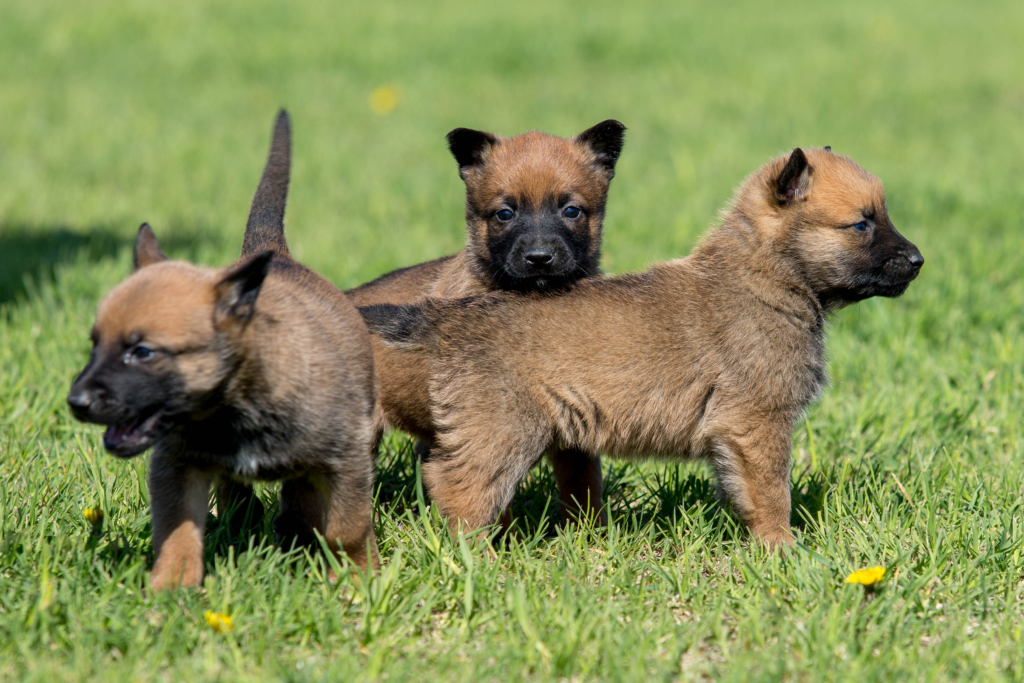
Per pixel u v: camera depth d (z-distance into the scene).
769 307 8.76
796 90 30.84
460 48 35.31
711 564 8.16
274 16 39.00
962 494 9.09
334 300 8.17
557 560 8.06
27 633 6.64
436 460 8.55
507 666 6.60
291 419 7.20
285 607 7.08
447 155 24.44
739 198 9.20
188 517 7.33
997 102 30.03
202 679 6.24
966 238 17.50
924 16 43.44
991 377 12.05
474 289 10.71
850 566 7.84
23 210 19.02
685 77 32.59
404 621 7.16
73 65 31.92
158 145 24.36
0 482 8.62
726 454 8.64
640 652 6.62
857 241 8.77
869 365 12.63
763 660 6.61
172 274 6.89
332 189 21.30
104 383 6.47
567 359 8.42
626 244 17.05
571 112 28.14
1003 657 6.86
